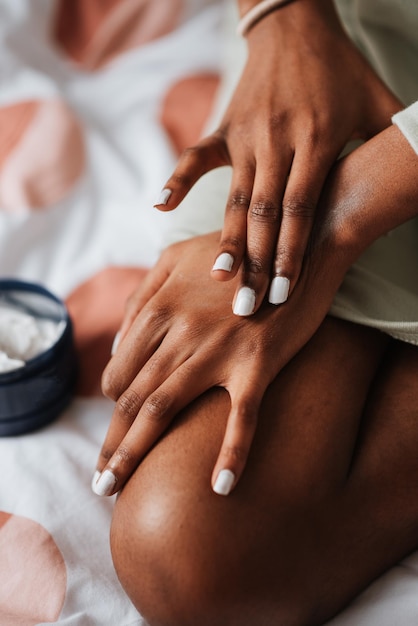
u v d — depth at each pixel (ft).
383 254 2.05
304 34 2.13
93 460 2.21
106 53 3.84
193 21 3.91
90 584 1.90
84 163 3.21
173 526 1.58
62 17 3.85
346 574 1.73
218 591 1.56
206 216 2.20
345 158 1.87
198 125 3.42
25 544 1.96
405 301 1.91
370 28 2.42
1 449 2.23
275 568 1.60
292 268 1.71
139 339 1.84
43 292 2.45
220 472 1.58
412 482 1.75
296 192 1.80
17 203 3.02
